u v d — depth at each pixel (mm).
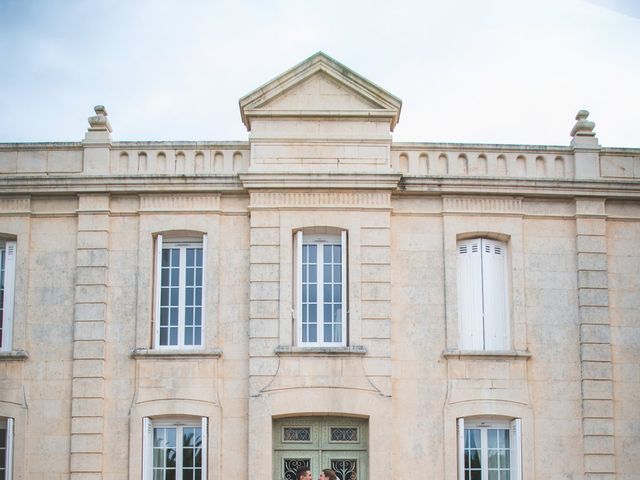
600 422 23234
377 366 23016
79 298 23438
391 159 24266
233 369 23125
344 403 22766
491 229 24047
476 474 23141
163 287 23828
